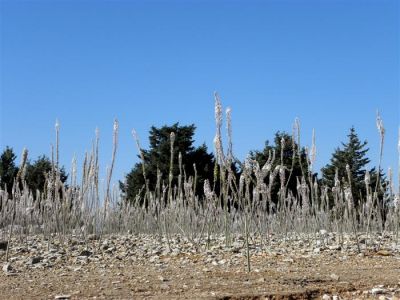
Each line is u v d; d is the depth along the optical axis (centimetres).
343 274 833
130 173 3728
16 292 715
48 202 1545
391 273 844
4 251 1320
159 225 1418
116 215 1888
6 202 1833
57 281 813
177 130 3769
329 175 3222
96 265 1040
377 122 1103
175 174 3606
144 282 777
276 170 1388
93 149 1351
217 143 948
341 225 1487
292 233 1551
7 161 3462
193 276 825
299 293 663
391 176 1481
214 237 1501
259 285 728
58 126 1355
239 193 1156
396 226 1365
